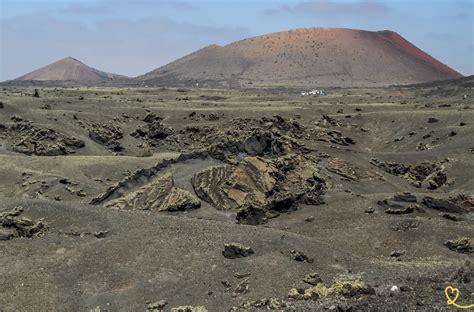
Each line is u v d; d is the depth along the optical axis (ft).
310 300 101.50
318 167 270.87
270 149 260.21
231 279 124.16
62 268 127.34
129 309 113.09
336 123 469.16
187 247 138.92
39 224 148.97
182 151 366.63
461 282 101.96
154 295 118.11
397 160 339.36
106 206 188.03
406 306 83.82
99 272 126.82
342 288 103.24
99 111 442.91
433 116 457.27
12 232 146.51
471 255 156.46
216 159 234.38
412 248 161.58
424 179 309.83
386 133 456.04
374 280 117.80
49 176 255.70
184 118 462.60
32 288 118.01
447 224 177.58
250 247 137.80
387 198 211.00
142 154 333.42
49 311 110.83
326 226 182.80
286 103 600.39
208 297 115.85
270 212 195.93
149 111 470.80
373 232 174.09
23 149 316.19
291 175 234.79
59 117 382.63
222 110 489.67
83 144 341.00
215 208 196.03
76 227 150.30
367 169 297.53
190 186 208.03
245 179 212.23
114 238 143.54
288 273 123.95
